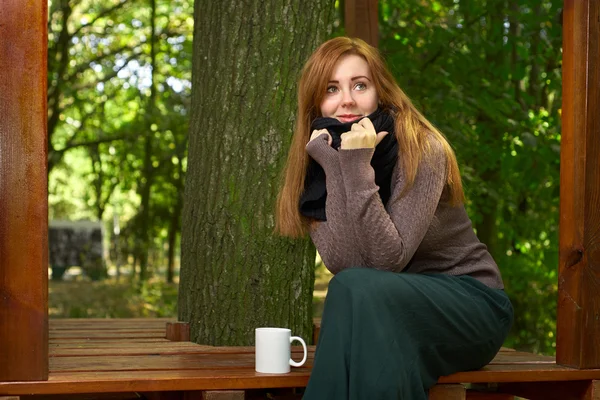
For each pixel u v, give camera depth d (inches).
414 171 90.8
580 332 105.1
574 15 107.7
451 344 91.4
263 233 125.8
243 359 107.0
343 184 93.5
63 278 602.5
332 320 86.0
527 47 242.1
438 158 92.7
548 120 233.8
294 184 101.8
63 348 116.6
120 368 96.0
